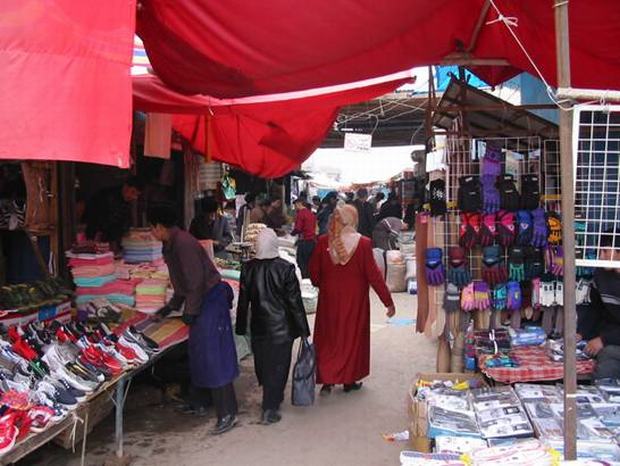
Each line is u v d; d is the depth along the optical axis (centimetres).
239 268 832
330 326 571
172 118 737
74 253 554
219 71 418
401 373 657
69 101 242
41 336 412
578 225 322
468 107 509
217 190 983
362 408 551
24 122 237
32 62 238
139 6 344
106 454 454
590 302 474
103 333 465
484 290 488
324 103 587
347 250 559
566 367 246
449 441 339
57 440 388
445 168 503
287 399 582
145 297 562
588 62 439
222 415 498
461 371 502
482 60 481
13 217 538
